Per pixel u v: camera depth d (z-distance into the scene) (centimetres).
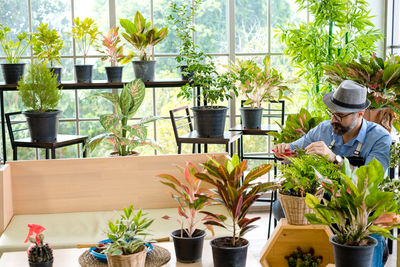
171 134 552
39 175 364
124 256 212
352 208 191
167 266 237
